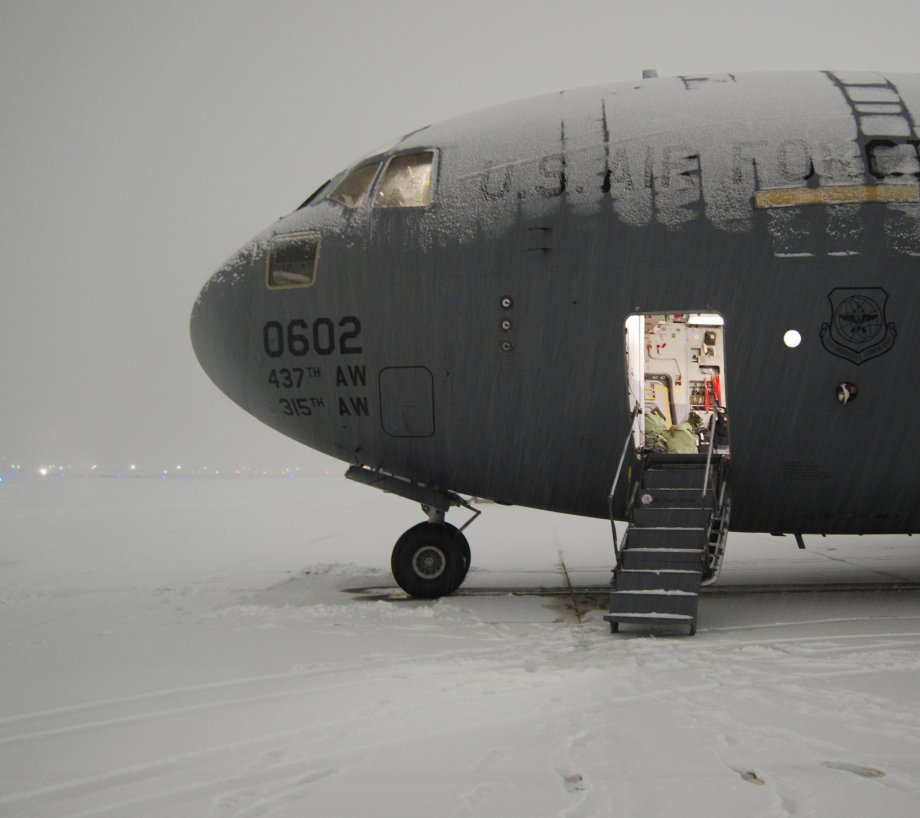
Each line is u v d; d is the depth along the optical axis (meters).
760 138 8.94
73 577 13.58
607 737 4.56
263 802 3.84
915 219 8.50
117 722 5.22
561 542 17.75
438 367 9.43
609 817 3.54
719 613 8.60
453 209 9.46
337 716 5.18
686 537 8.07
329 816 3.65
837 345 8.55
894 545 16.53
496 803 3.72
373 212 9.78
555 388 9.14
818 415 8.69
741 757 4.19
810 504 9.19
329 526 23.08
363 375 9.66
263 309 10.02
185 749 4.65
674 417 12.93
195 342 11.12
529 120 9.82
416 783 3.99
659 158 9.05
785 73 9.76
